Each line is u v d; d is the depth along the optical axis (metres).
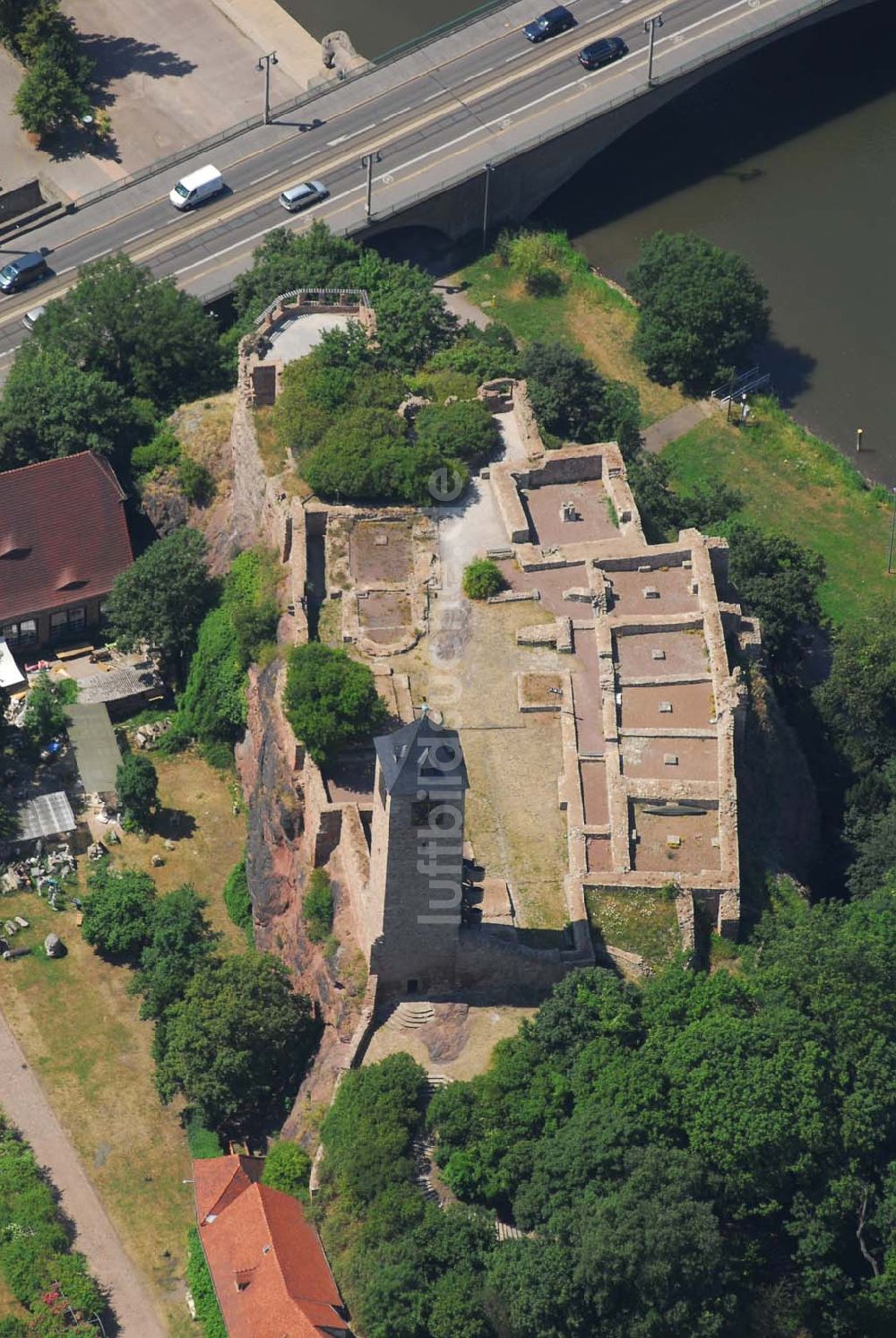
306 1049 169.38
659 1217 146.50
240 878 185.00
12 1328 156.25
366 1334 150.25
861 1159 156.00
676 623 183.12
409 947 161.62
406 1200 153.38
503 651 182.62
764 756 182.25
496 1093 156.50
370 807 172.12
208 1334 156.00
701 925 169.00
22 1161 165.62
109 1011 176.38
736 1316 150.38
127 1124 169.62
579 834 171.12
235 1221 156.62
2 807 186.25
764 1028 156.25
